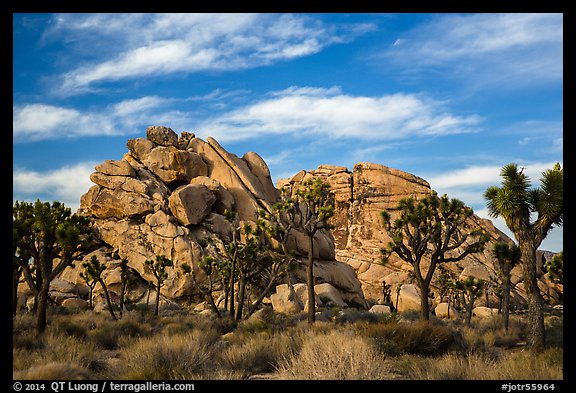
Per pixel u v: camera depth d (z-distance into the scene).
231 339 17.03
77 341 14.98
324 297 51.44
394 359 11.51
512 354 14.29
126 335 18.34
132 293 50.94
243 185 67.25
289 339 13.43
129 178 59.84
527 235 14.28
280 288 43.66
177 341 11.30
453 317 45.06
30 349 13.41
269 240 56.28
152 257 52.66
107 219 57.69
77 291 49.19
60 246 17.86
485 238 21.45
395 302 59.12
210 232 57.25
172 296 50.34
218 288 50.56
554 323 22.84
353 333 14.66
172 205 56.78
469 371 9.16
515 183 14.29
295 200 27.14
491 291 64.38
